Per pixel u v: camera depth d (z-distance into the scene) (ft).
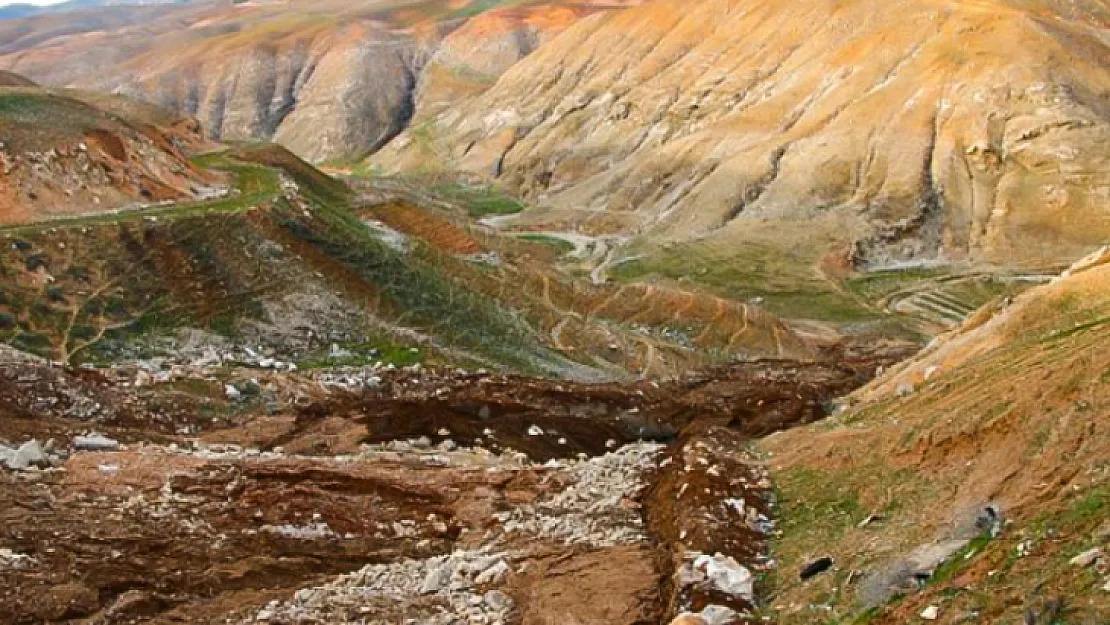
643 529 56.70
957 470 48.47
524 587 48.67
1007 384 52.65
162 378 90.89
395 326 146.20
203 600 46.50
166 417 84.02
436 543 57.11
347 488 64.75
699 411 114.73
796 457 64.69
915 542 42.75
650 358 177.47
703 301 218.18
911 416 61.57
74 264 125.18
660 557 51.13
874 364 164.14
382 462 73.92
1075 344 56.34
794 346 211.20
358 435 88.38
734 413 113.50
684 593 44.98
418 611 45.24
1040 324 76.07
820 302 286.66
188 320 127.13
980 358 71.26
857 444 60.29
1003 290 294.66
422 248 182.50
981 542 38.88
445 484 67.72
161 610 45.03
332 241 156.66
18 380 77.66
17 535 49.14
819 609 40.73
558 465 75.97
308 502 60.70
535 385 115.85
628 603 45.91
